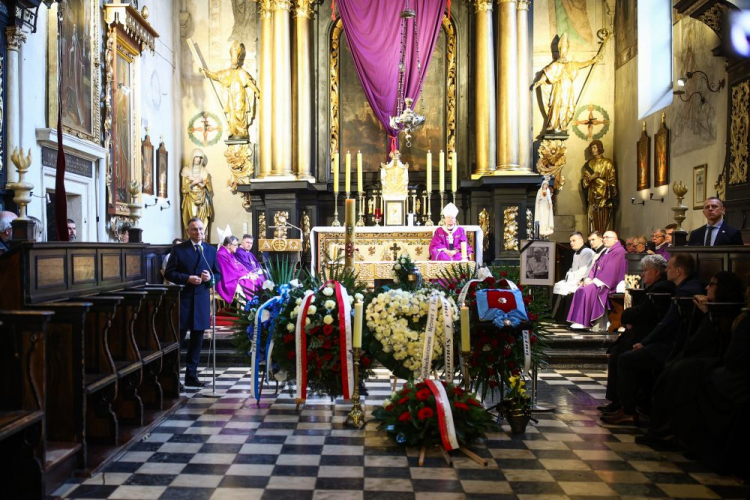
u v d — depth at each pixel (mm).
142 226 11930
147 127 12258
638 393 5809
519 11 13609
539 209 12547
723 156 9188
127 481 4277
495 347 5586
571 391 7117
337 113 14289
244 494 4070
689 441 4656
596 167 13859
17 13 7547
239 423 5699
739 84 8414
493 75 13773
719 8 8023
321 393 5977
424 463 4668
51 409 4367
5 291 4125
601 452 4949
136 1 11625
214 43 14273
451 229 11258
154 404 5922
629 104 13109
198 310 7082
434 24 13578
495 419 5926
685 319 5129
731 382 4344
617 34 13781
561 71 13703
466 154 14109
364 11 13570
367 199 14070
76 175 9344
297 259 12820
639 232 12609
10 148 7598
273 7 13602
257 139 14211
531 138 13859
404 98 13570
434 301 5434
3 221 5500
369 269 9766
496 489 4172
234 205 14305
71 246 4738
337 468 4551
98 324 4898
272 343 5820
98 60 10023
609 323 9703
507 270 6531
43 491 3834
